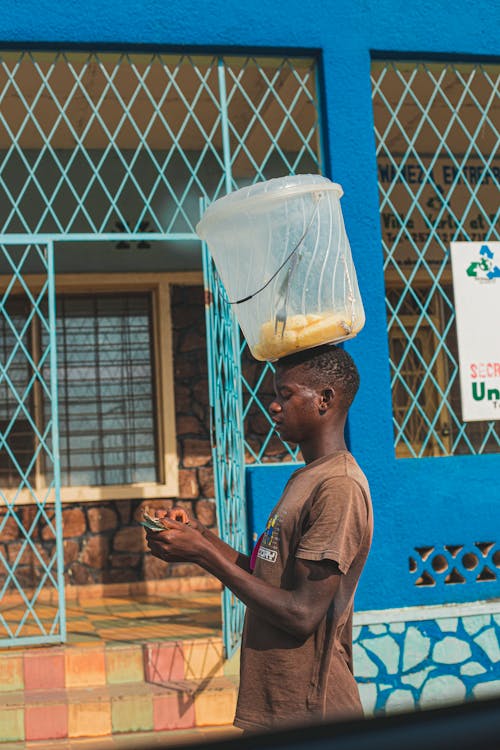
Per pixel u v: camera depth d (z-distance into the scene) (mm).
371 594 4859
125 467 7695
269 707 1968
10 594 7277
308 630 1901
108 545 7512
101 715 4609
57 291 7633
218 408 4594
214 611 6414
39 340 7578
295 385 2102
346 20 5117
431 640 4879
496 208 7285
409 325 7867
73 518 7484
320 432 2105
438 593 4945
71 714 4586
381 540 4895
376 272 5062
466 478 5027
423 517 4957
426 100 6262
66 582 7410
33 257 7434
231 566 1936
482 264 5238
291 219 2223
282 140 6973
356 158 5094
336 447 2105
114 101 6191
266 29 5020
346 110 5102
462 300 5191
